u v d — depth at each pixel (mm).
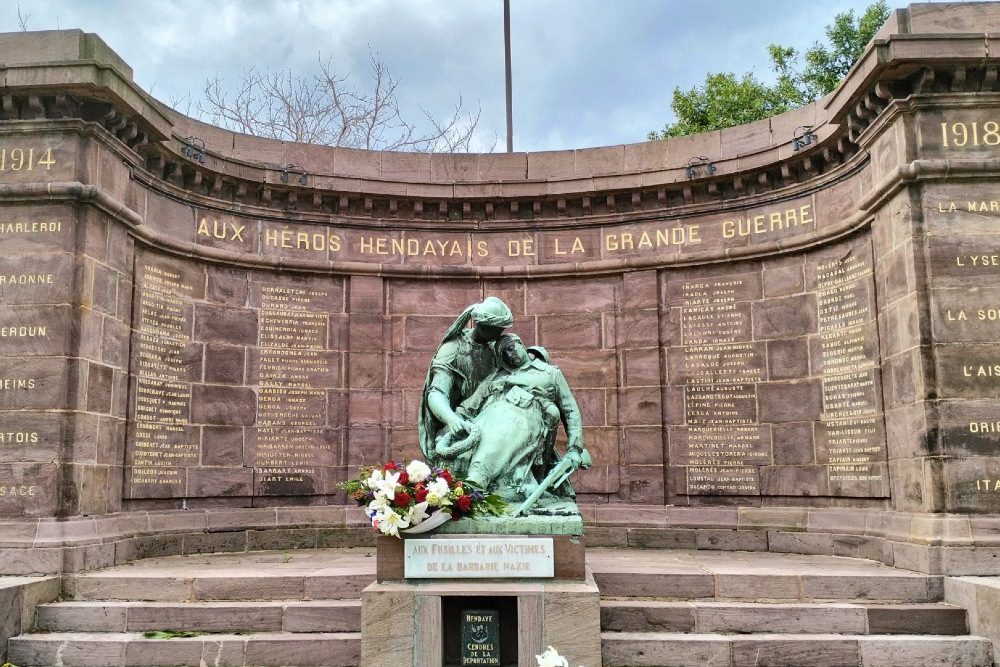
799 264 13281
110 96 11000
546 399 9406
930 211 10523
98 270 11281
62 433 10492
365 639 7852
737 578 9469
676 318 14156
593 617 7758
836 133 12266
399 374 14398
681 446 13812
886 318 11312
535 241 14836
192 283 13305
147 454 12297
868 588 9391
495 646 7871
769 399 13328
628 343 14273
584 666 7695
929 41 10336
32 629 9133
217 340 13477
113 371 11594
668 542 13344
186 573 9797
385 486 8070
